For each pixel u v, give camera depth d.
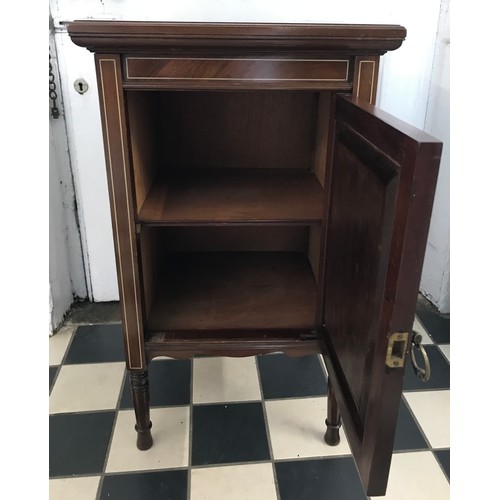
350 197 0.78
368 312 0.70
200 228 1.36
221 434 1.15
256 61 0.80
